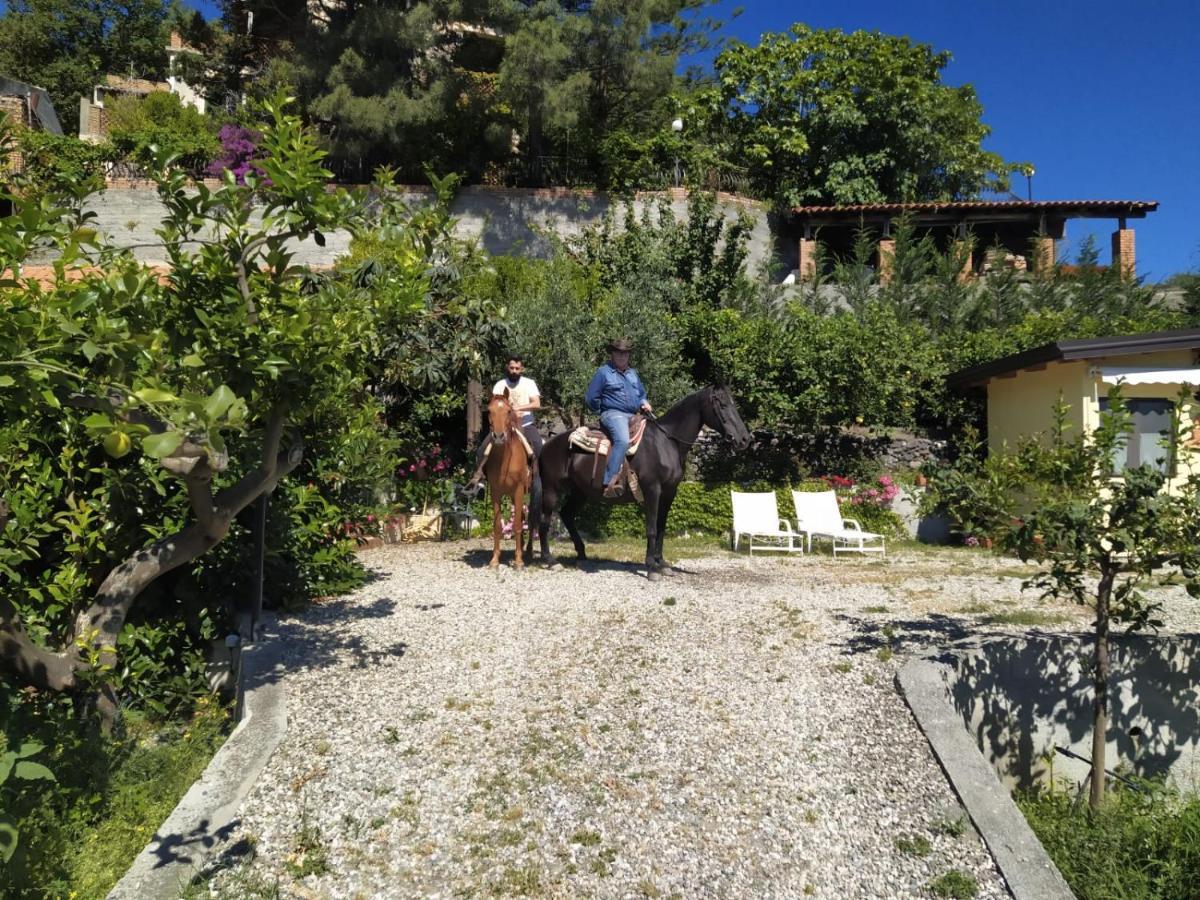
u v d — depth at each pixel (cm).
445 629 707
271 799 439
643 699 561
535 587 867
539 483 1003
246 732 508
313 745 495
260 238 477
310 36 2092
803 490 1377
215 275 481
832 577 967
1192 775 684
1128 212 2139
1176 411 540
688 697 564
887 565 1084
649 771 470
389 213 561
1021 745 647
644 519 1344
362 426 872
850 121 2402
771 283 1902
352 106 1902
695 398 935
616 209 2042
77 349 368
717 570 1005
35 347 364
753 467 1470
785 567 1051
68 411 536
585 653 645
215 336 459
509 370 1007
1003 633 692
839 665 616
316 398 529
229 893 366
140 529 657
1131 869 481
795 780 464
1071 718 659
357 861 392
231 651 695
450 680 592
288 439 595
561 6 2078
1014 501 557
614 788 453
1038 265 1820
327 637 686
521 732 512
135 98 2681
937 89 2552
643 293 1562
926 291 1711
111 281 413
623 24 1980
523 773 466
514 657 637
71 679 504
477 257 942
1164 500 511
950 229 2269
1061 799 591
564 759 481
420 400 1318
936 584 920
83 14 3659
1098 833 510
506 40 1955
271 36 2600
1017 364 1212
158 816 462
